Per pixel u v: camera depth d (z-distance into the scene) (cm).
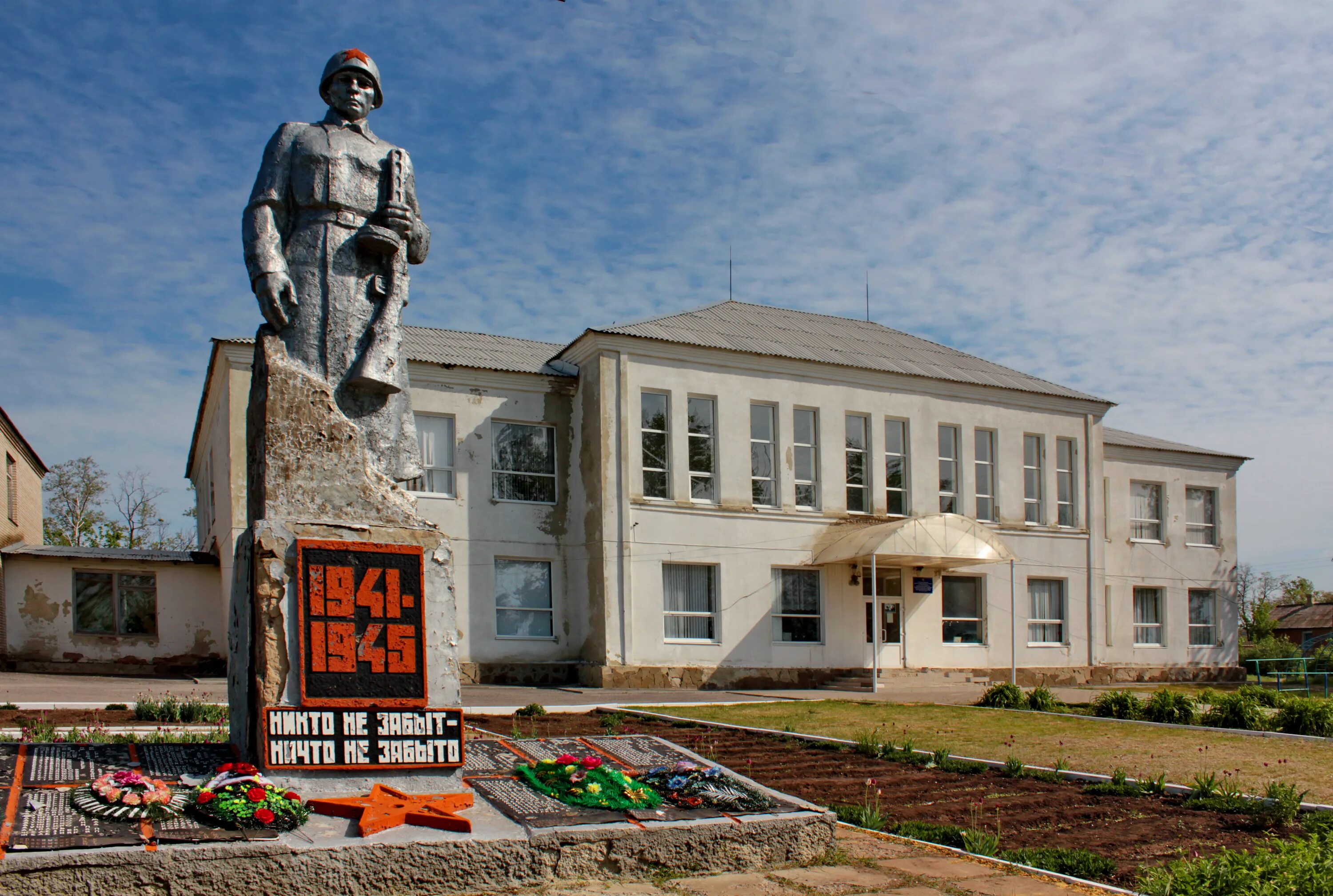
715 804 789
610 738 971
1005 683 2241
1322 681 3584
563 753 905
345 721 755
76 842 596
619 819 737
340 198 862
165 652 2598
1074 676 3375
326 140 867
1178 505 3838
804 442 3022
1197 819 964
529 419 2798
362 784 752
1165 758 1317
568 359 2897
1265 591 8881
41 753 743
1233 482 3978
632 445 2752
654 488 2792
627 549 2694
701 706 1945
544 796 773
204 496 3209
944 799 1048
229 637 844
